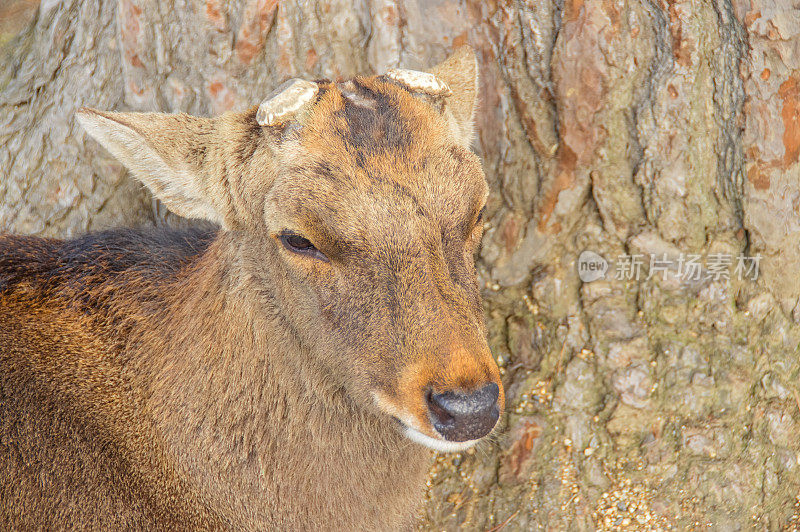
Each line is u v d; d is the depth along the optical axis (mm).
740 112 8977
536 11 8766
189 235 8086
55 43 9953
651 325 9414
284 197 5887
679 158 8938
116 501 6828
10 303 7496
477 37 8977
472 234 6414
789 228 9305
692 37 8641
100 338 7355
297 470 6816
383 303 5715
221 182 6484
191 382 6863
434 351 5539
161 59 9234
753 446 9664
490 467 9844
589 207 9289
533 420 9695
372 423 6785
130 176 9750
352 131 5859
